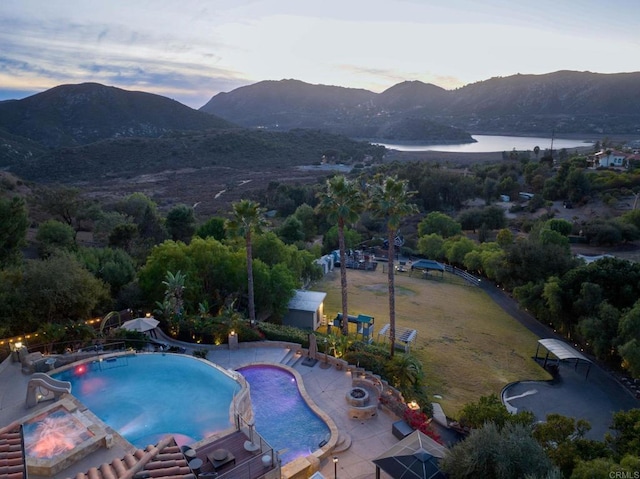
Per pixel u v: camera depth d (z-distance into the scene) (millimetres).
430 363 33406
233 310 35125
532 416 20375
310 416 22453
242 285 37406
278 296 38438
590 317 37000
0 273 28250
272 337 31938
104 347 27797
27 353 23500
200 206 114688
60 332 26781
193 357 25688
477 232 85875
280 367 27297
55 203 69562
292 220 68688
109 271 37500
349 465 18859
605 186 93688
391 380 26812
